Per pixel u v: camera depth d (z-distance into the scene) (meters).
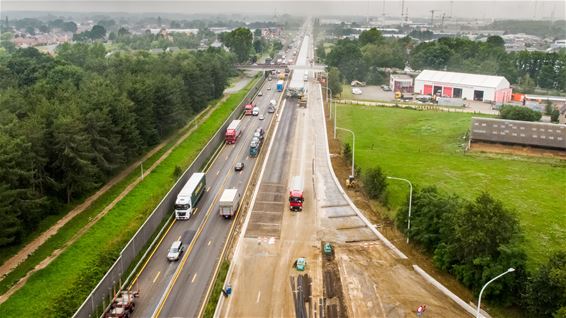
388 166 111.94
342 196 93.50
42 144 78.81
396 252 72.88
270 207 88.44
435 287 64.50
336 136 136.00
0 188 63.22
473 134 127.44
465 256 63.09
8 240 64.19
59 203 80.25
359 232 79.75
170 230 79.31
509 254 58.41
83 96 99.88
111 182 94.31
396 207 88.31
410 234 73.94
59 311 54.25
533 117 150.50
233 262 69.81
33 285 60.16
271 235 78.31
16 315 54.34
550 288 54.09
